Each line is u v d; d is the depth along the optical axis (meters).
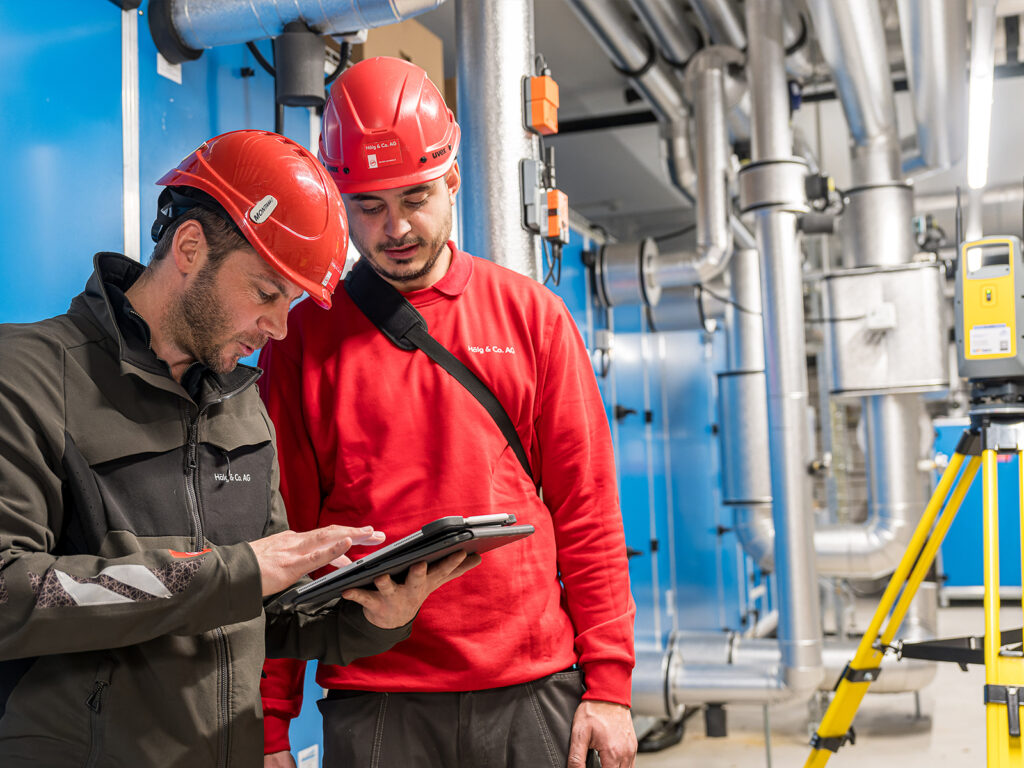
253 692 1.09
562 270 3.53
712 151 3.69
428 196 1.38
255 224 1.05
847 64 3.26
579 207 7.03
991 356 2.38
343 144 1.37
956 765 3.85
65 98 1.55
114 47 1.66
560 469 1.46
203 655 1.05
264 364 1.47
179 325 1.08
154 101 1.75
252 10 1.75
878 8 3.00
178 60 1.80
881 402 3.99
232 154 1.10
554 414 1.45
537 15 4.07
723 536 6.01
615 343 4.20
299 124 2.19
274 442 1.23
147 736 0.99
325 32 1.83
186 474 1.08
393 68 1.43
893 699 5.00
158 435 1.06
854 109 3.68
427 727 1.34
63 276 1.53
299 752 2.06
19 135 1.46
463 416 1.39
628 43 3.70
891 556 3.96
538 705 1.37
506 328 1.46
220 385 1.13
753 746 4.18
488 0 2.11
